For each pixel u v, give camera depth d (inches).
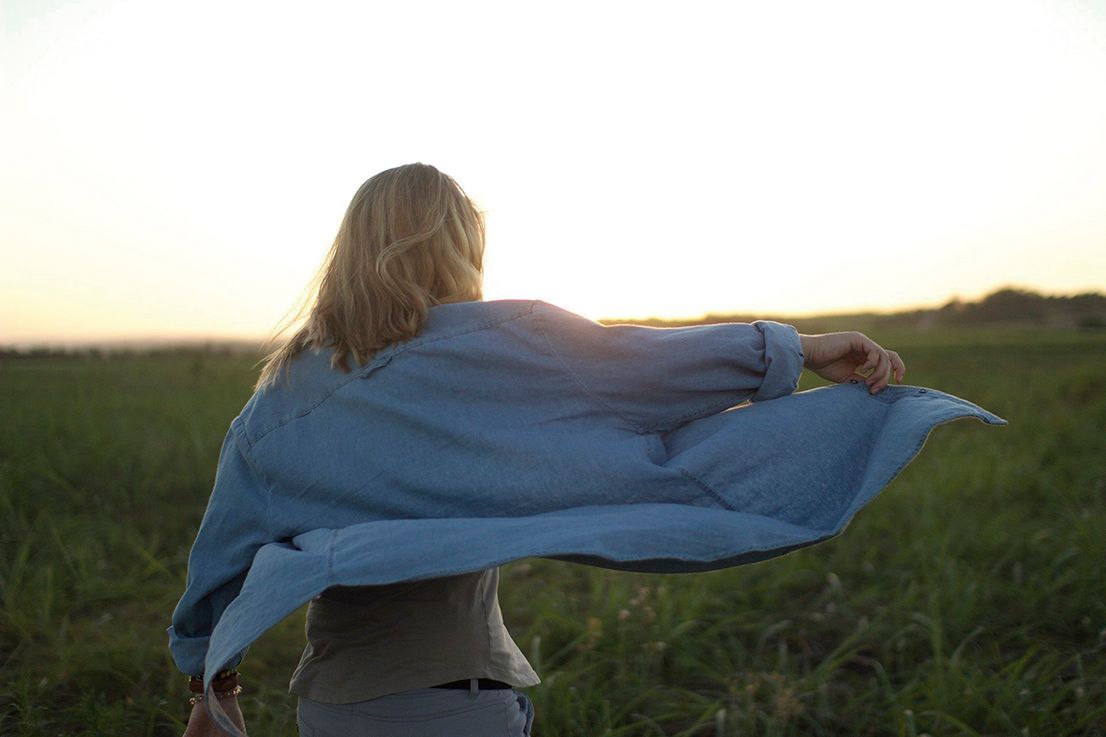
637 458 64.5
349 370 64.7
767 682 140.7
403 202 66.3
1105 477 273.3
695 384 67.5
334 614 64.9
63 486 253.1
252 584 58.8
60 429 330.0
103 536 215.8
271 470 64.7
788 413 68.5
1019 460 293.9
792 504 65.7
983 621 165.3
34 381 522.0
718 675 145.8
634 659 150.0
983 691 131.7
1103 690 133.3
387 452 63.1
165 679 143.5
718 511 63.2
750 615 172.1
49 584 169.0
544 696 131.0
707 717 126.7
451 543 58.0
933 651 153.6
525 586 191.0
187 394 471.8
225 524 65.8
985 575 187.8
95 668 141.8
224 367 643.5
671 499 64.7
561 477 63.0
